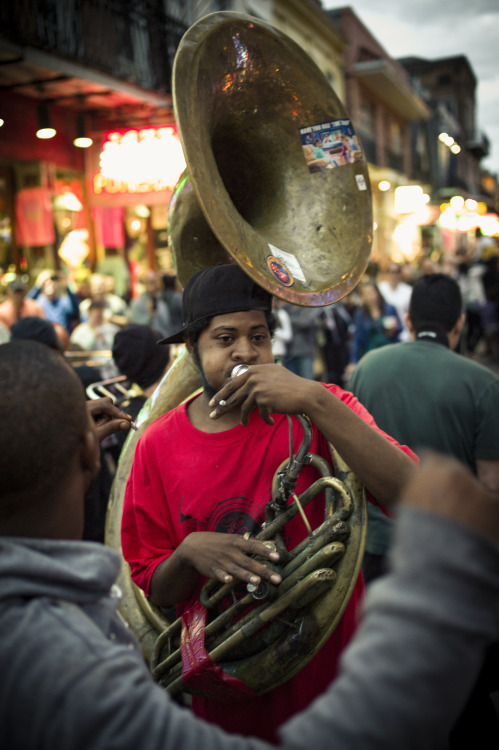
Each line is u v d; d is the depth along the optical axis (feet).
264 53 4.76
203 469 4.45
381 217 73.41
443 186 98.17
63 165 28.43
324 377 26.37
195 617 4.22
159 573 4.37
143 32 30.01
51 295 23.50
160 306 24.17
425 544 1.74
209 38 4.40
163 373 8.31
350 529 3.97
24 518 2.54
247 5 40.06
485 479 6.81
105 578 2.51
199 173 4.09
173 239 5.28
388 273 25.29
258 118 5.00
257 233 4.58
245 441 4.45
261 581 3.87
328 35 56.59
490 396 6.77
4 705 2.05
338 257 4.79
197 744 1.99
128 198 27.55
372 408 7.23
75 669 2.06
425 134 94.99
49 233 26.63
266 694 4.27
